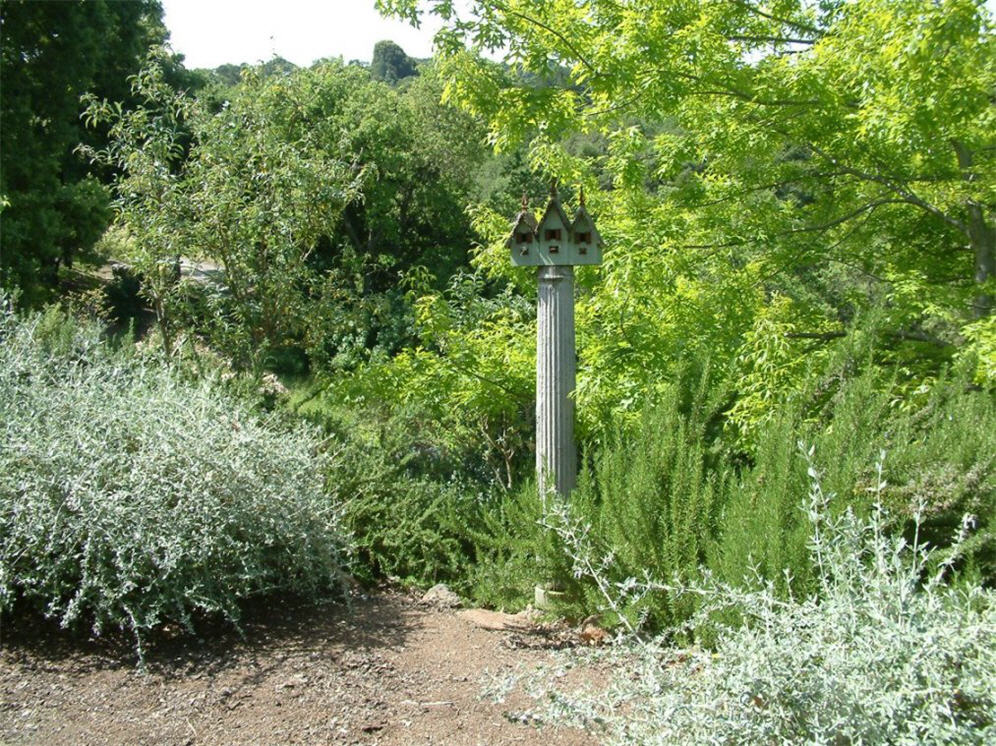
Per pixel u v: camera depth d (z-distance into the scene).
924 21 4.95
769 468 4.02
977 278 6.38
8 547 3.93
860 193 6.88
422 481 6.53
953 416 4.17
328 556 4.84
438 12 5.98
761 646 2.46
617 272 5.73
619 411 5.54
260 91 10.52
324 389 7.67
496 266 7.55
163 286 8.49
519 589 4.68
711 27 6.19
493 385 6.90
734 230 6.66
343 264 22.66
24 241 18.25
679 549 3.96
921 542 3.81
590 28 6.19
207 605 4.09
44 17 18.80
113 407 4.69
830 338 6.62
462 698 3.48
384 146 24.94
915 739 2.10
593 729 2.73
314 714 3.35
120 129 8.59
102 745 3.08
